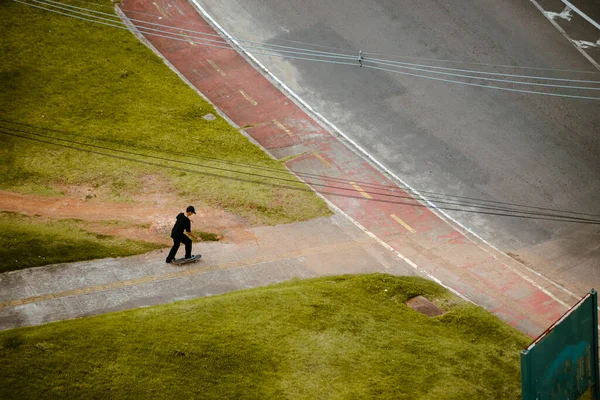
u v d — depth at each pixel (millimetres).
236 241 34469
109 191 37062
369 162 40844
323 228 36094
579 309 21844
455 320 30047
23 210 34875
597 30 48469
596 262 35125
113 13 50188
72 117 42000
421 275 33594
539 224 37312
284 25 49500
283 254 33969
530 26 48688
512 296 32812
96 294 29703
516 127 42781
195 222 35406
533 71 45875
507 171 40344
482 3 50312
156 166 39094
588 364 22531
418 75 45906
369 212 37500
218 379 24719
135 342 25875
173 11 50656
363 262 34031
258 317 28188
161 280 31078
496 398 25469
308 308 29094
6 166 37969
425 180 39781
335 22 49438
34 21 48438
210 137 41781
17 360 24438
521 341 29172
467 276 33781
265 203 37281
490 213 37875
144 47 47969
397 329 28656
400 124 43125
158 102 43938
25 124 41062
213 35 49031
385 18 49500
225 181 38500
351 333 27891
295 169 40062
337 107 44281
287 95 45094
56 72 45062
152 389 23938
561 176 40062
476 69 46094
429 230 36594
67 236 32969
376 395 24641
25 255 31125
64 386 23703
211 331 26922
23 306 28578
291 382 24922
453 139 42156
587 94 44438
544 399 20797
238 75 46375
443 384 25656
